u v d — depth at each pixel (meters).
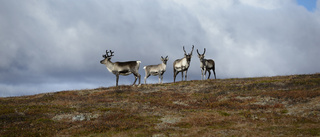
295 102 17.02
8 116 15.51
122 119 15.02
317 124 12.10
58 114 16.36
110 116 15.44
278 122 13.07
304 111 14.55
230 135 11.27
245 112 15.66
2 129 13.41
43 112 16.77
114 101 20.67
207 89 24.30
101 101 20.73
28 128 13.57
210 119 14.38
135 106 18.55
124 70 27.34
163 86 27.23
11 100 22.75
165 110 17.28
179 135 11.68
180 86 26.61
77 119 15.27
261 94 20.06
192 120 14.27
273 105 16.98
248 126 12.62
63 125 14.07
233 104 18.20
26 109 17.56
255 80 28.28
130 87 27.38
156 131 12.51
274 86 23.08
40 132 12.95
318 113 13.80
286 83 23.61
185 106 18.48
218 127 12.84
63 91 27.80
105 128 13.30
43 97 23.64
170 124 13.74
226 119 14.20
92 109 17.48
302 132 10.97
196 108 17.84
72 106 18.69
